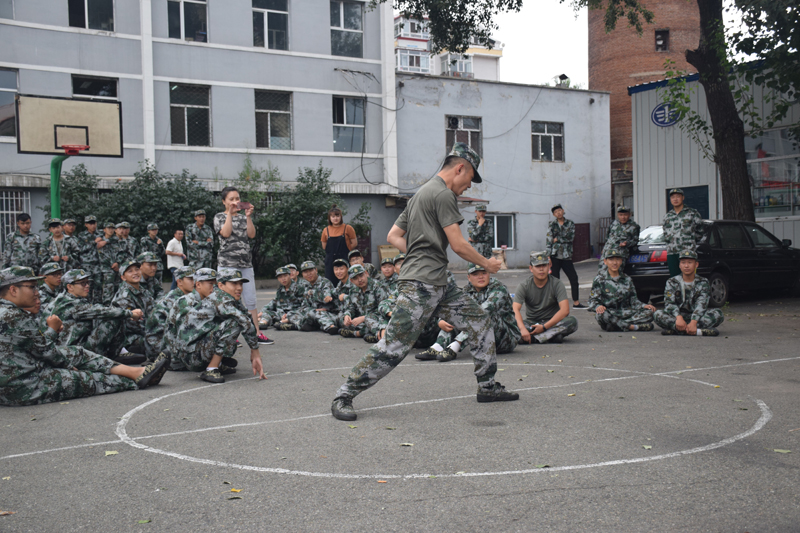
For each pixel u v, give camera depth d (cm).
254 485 355
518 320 838
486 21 2050
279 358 780
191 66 2197
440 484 349
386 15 2502
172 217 1959
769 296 1389
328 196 2245
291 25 2352
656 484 342
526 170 2864
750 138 1700
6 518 318
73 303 703
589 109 2998
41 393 561
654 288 1159
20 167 1936
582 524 297
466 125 2748
